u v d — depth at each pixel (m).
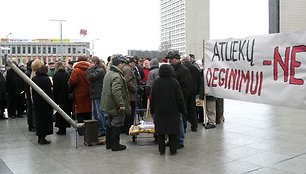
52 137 8.69
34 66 8.35
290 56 4.12
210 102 9.43
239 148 7.04
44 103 7.75
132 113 8.84
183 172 5.52
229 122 10.35
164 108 6.46
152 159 6.37
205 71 5.78
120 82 6.89
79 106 8.82
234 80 5.12
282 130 8.90
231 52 5.16
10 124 10.80
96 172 5.66
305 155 6.39
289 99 4.16
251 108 13.90
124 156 6.63
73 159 6.50
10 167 6.04
